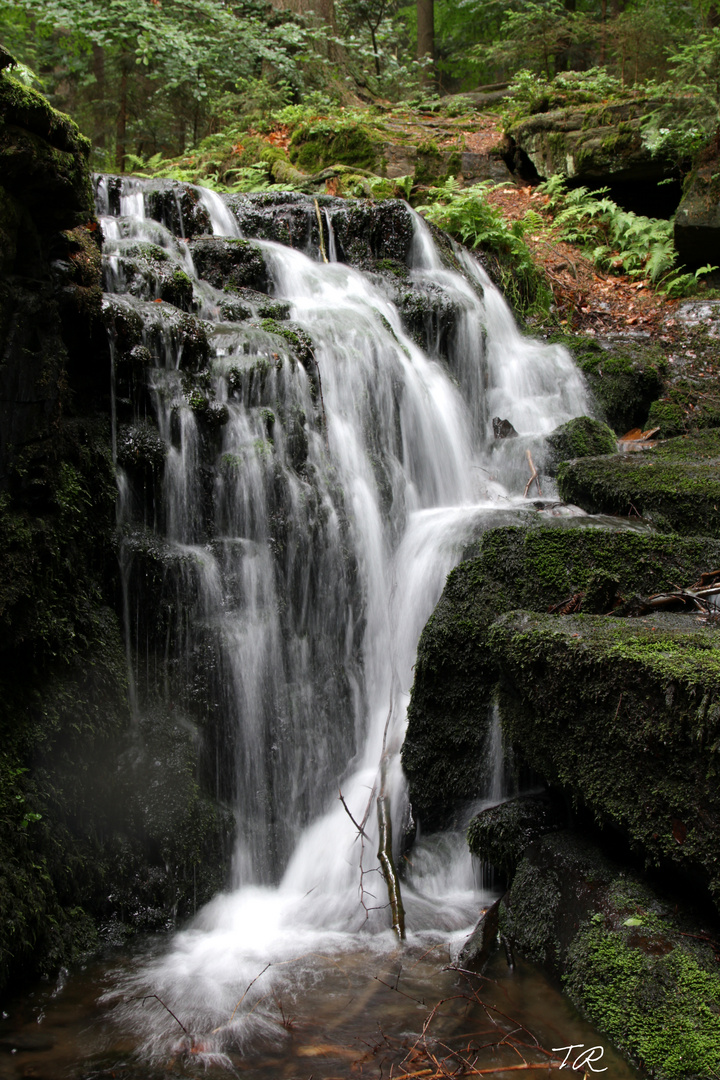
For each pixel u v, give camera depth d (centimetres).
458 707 407
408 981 317
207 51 1225
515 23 1474
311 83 1390
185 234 678
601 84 1227
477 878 392
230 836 400
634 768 292
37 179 318
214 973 326
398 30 1945
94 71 1282
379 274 734
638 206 1098
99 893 357
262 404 485
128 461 409
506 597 407
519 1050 272
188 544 432
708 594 385
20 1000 305
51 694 349
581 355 786
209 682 409
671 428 727
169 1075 262
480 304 765
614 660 294
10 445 326
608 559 405
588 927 303
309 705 449
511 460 670
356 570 491
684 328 857
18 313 324
